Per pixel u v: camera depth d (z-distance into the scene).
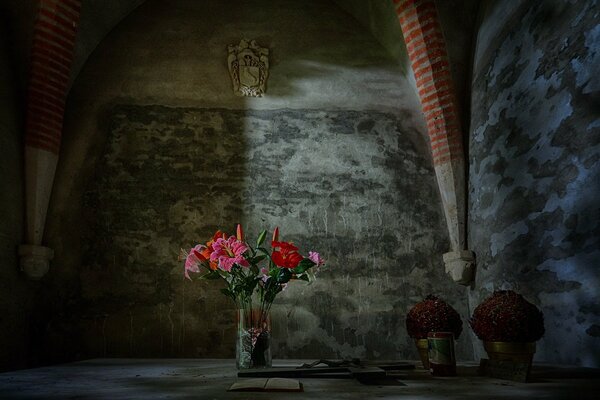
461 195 6.62
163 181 6.80
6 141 6.00
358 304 6.57
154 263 6.51
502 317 2.87
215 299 6.45
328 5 7.75
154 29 7.45
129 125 6.97
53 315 6.23
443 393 2.33
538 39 5.12
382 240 6.82
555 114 4.72
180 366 4.40
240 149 7.02
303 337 6.41
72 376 3.48
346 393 2.35
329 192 6.96
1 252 5.75
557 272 4.54
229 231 6.70
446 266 6.64
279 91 7.33
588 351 4.10
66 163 6.76
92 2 6.93
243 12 7.63
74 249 6.47
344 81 7.46
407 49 6.86
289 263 3.26
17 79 6.48
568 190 4.45
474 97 6.52
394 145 7.23
